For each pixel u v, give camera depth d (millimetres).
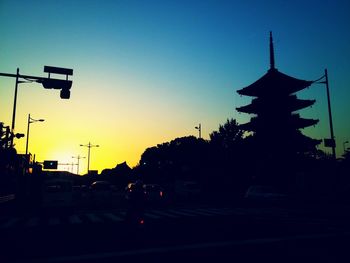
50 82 16047
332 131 29516
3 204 30359
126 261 7930
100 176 113438
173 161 76812
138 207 13586
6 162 33281
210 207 25031
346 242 10070
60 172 35969
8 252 9117
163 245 9891
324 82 29922
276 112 46000
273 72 47031
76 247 9758
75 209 24906
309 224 14531
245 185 48188
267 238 10891
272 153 44500
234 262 7648
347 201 28297
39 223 16344
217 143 63000
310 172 36750
